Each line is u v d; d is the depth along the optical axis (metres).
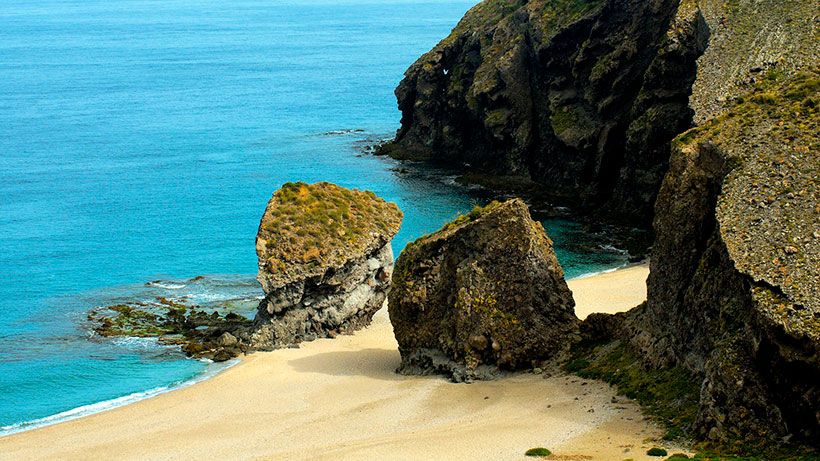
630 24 131.50
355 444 56.59
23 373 74.12
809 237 52.22
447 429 57.38
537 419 56.50
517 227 68.31
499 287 67.88
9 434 63.44
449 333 69.44
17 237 115.12
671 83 118.25
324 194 86.00
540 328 67.44
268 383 70.88
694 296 56.56
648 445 49.31
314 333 81.94
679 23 118.25
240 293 94.12
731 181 57.97
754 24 109.50
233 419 63.81
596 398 58.31
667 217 61.12
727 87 98.69
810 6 108.38
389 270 86.31
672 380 55.81
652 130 116.12
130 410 66.81
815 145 59.56
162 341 80.81
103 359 77.00
